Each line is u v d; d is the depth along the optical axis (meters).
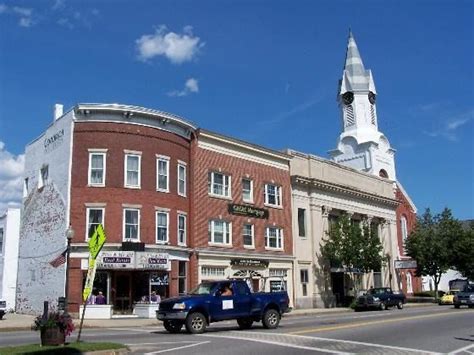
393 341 16.30
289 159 45.00
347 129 65.12
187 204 35.75
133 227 32.16
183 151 35.97
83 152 32.31
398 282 57.41
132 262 31.00
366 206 54.19
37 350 13.06
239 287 20.70
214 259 36.56
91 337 18.39
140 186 32.69
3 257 40.72
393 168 64.12
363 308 40.91
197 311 19.39
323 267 46.00
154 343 16.05
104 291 30.97
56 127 34.69
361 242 45.12
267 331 19.77
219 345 15.21
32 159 38.03
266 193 42.31
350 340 16.52
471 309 35.59
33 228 36.19
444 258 54.28
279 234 42.78
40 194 35.72
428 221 57.06
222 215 37.94
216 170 38.16
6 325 25.41
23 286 36.62
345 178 51.75
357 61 66.69
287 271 42.75
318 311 38.62
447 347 14.92
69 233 21.55
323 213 47.56
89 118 32.66
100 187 31.84
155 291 32.38
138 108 33.03
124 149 32.69
